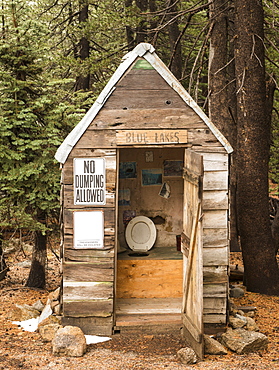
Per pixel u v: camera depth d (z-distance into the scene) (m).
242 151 9.41
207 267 6.99
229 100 13.89
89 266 6.98
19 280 11.54
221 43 11.38
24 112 9.33
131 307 7.53
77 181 6.94
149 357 6.21
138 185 9.06
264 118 9.37
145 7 17.17
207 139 6.97
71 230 6.96
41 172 9.02
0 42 9.19
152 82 6.94
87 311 6.97
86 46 16.31
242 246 9.70
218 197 6.97
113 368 5.83
